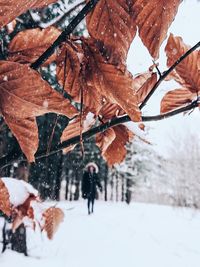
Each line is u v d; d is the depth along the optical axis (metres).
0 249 3.43
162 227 7.98
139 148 17.75
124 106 0.25
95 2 0.24
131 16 0.23
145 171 18.27
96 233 6.07
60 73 0.29
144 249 5.29
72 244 4.85
